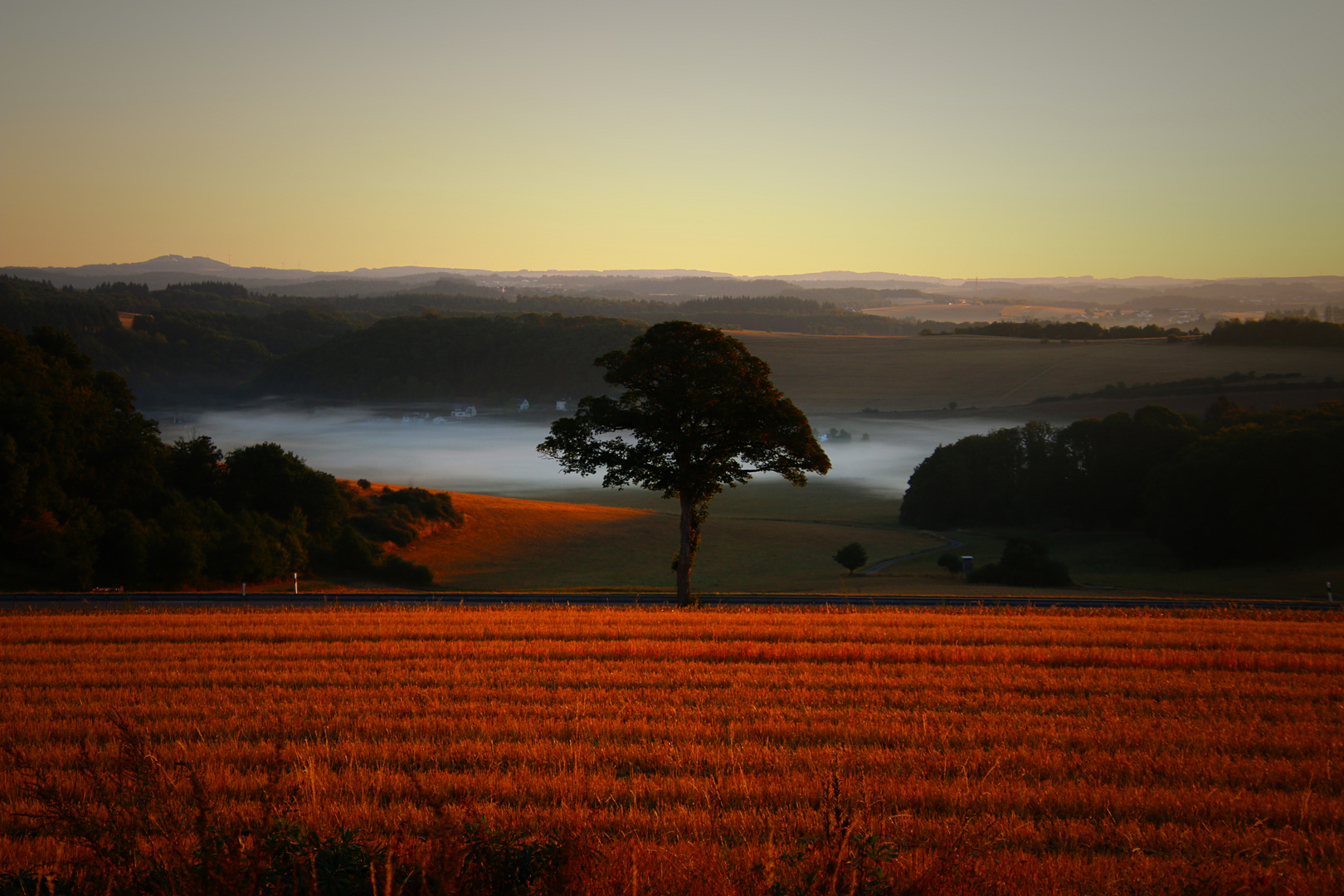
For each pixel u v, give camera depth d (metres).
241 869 6.02
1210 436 77.75
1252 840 8.74
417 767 11.30
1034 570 52.41
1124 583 55.12
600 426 36.03
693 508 35.97
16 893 6.55
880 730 12.78
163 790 7.08
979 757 11.52
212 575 50.72
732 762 11.20
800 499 125.38
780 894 6.63
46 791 6.88
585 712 14.06
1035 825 9.37
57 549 46.41
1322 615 27.80
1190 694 15.66
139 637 21.91
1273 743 12.23
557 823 8.67
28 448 51.31
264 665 18.05
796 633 22.34
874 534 83.75
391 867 6.03
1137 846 8.66
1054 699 15.10
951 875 6.86
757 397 34.78
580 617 25.39
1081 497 92.50
